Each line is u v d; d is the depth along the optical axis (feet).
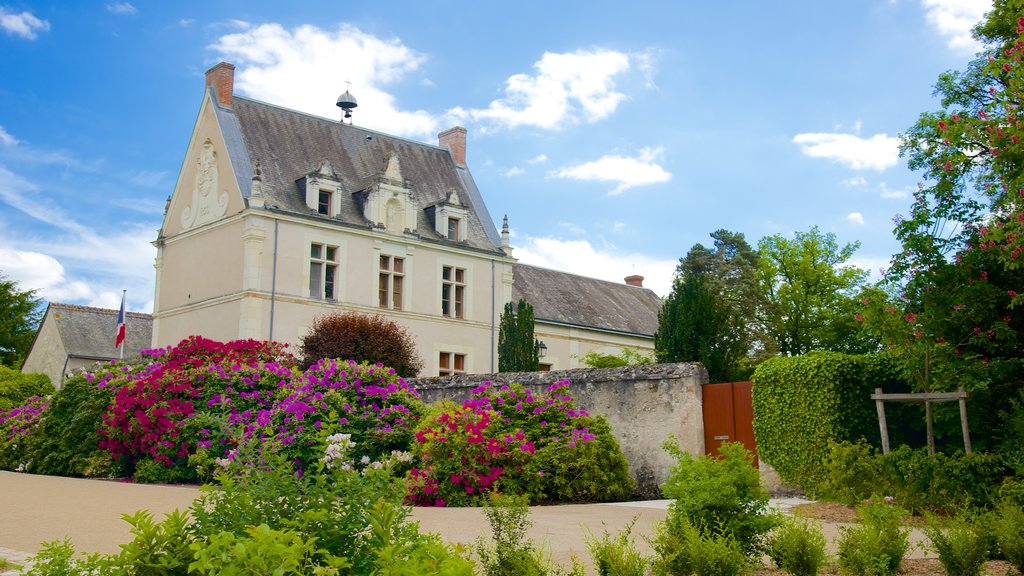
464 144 129.70
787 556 19.69
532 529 28.73
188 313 103.91
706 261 150.92
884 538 20.56
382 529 14.62
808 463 40.11
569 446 40.88
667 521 21.54
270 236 96.73
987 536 20.85
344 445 41.83
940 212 38.45
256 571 11.24
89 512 31.81
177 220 109.70
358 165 113.60
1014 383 37.01
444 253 113.09
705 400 45.11
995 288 36.73
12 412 66.95
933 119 52.06
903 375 39.29
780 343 122.21
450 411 42.52
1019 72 37.42
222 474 15.72
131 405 52.03
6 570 19.62
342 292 101.60
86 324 143.54
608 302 142.00
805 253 121.49
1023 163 36.55
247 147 103.04
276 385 52.95
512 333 91.86
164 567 13.46
